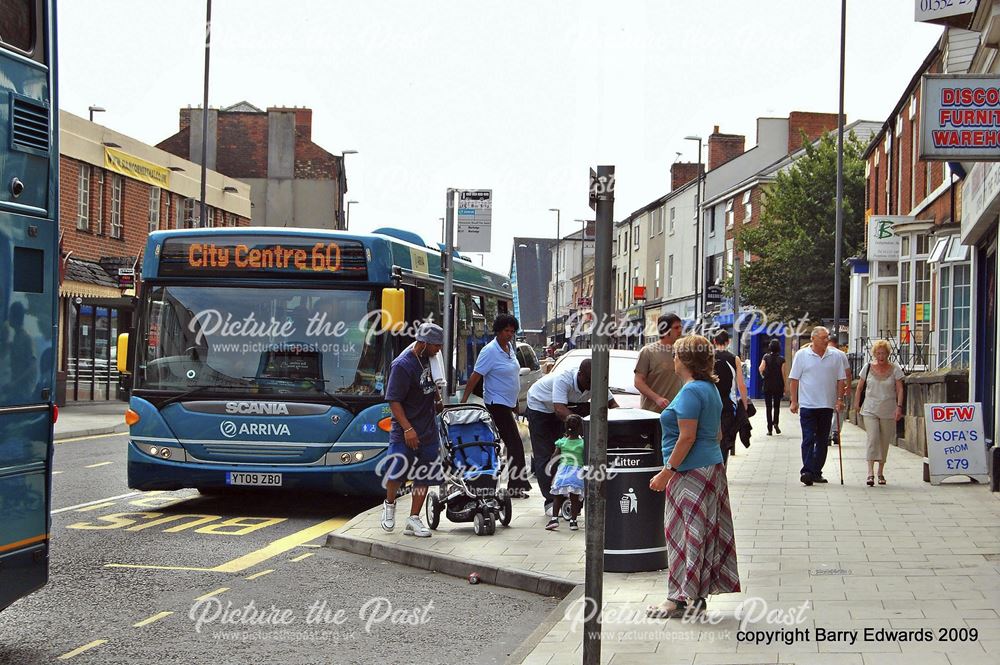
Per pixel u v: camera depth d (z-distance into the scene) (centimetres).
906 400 1997
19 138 590
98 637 669
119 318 3528
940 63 2488
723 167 5841
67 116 3234
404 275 1295
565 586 803
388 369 1187
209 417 1169
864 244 4091
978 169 1455
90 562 901
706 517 682
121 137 3600
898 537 975
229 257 1202
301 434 1166
